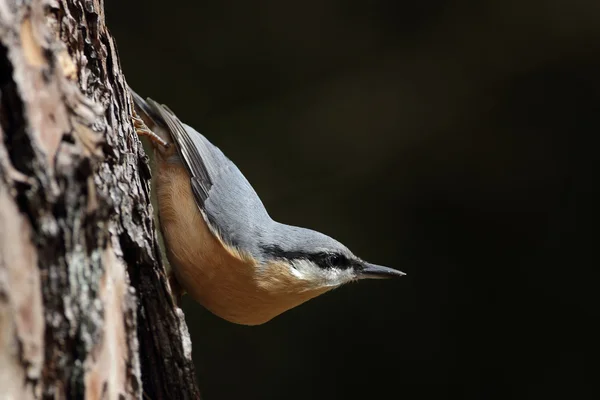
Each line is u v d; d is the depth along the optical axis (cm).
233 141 1218
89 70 490
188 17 1218
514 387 1106
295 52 1240
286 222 1202
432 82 1220
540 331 1125
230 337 1162
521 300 1144
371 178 1227
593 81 1173
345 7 1228
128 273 451
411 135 1222
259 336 1161
